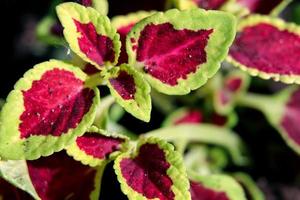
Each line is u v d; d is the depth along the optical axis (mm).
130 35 418
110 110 585
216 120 595
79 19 412
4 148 394
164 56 420
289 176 649
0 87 657
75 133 396
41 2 699
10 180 431
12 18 697
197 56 415
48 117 404
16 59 677
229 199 489
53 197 437
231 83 595
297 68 454
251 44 465
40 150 393
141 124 612
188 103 606
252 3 513
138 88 406
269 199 642
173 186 408
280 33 469
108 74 414
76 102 411
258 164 649
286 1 507
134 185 410
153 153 422
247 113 649
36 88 407
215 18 410
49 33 540
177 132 551
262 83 666
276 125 591
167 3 510
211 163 609
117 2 523
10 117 399
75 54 439
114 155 431
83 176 443
